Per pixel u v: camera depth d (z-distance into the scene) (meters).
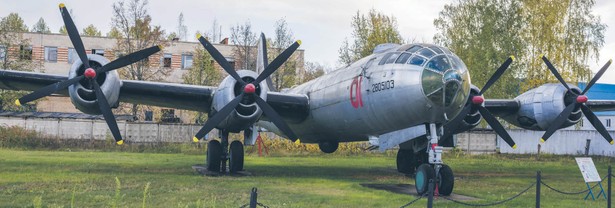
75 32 14.26
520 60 36.97
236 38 48.31
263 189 13.08
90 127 34.50
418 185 12.91
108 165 19.39
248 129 17.11
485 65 36.50
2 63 44.75
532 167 24.47
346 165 23.28
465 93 13.24
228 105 14.63
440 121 13.54
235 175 16.80
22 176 14.55
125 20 45.25
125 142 33.91
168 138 34.94
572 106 16.25
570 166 25.48
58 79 14.70
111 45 53.84
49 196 10.89
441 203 11.44
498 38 36.94
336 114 16.33
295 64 48.91
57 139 31.48
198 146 33.03
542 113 16.91
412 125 13.84
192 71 48.59
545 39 37.28
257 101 14.95
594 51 37.84
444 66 12.98
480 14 38.38
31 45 52.66
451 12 41.69
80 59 14.22
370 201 11.41
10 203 9.94
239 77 15.08
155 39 46.12
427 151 13.72
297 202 11.07
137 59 14.39
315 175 17.56
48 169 16.89
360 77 14.97
